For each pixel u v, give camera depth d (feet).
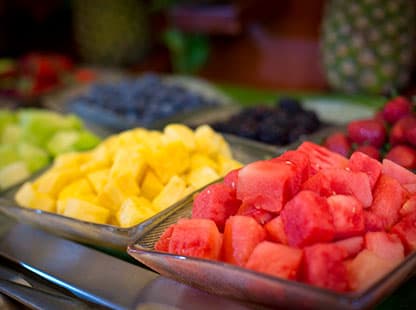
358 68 6.32
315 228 2.20
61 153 5.06
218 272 2.27
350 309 1.96
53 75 7.68
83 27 9.99
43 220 3.38
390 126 4.01
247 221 2.39
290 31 7.54
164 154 3.47
